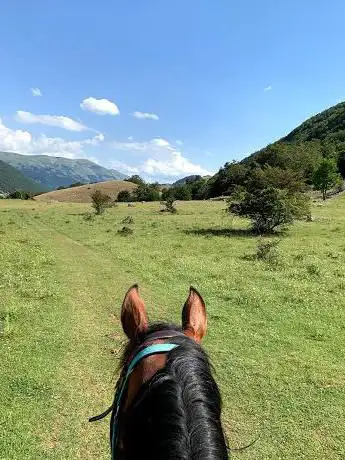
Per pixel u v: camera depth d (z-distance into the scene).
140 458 1.72
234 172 77.94
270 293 11.73
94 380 6.80
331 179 56.78
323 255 18.17
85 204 59.53
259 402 6.24
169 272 14.37
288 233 26.58
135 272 14.43
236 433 5.50
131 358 2.26
